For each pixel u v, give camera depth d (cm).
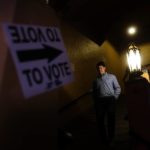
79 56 1230
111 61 1688
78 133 880
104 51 1579
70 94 1095
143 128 512
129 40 1881
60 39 444
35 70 384
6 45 352
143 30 1878
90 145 741
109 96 711
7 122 342
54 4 977
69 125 1003
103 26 1462
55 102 419
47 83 400
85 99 1258
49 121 408
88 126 973
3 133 335
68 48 1123
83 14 1195
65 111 1039
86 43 1328
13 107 351
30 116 375
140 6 1582
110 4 1305
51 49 416
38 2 425
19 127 357
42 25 417
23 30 380
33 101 380
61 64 428
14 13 373
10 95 349
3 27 352
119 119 1015
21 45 371
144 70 716
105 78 714
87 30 1336
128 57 693
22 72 367
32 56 384
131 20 1742
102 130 730
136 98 516
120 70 1855
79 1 1064
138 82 505
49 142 407
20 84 362
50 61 409
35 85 382
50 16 442
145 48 1883
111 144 717
